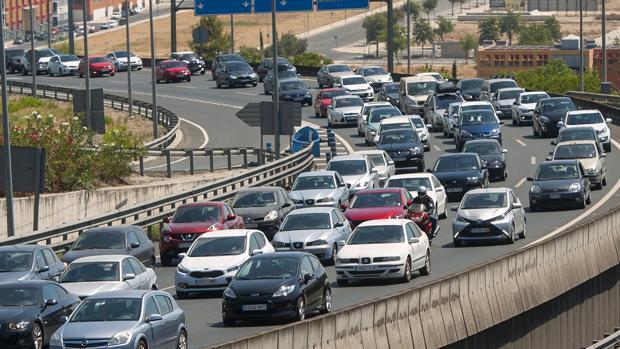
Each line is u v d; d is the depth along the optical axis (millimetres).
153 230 96188
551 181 100625
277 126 120688
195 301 68125
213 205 85375
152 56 158250
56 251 81625
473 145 120562
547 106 150375
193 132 170375
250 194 93438
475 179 110000
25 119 121562
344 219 82500
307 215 80375
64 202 103375
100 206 107688
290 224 79750
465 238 85125
